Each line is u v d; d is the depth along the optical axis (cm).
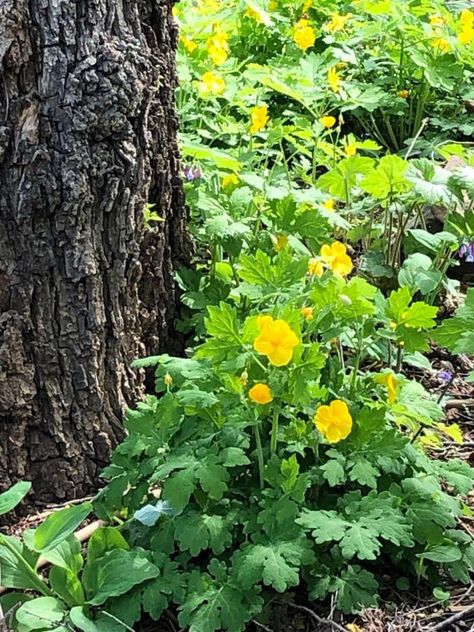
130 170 111
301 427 101
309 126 172
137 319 121
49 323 111
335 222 130
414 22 220
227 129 171
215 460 96
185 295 127
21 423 112
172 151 123
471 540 104
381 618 98
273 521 95
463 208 146
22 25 101
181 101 177
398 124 221
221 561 99
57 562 95
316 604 99
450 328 106
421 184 134
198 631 90
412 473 107
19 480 114
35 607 91
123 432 118
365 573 98
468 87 221
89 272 110
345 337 117
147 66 111
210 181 143
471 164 143
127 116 108
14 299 108
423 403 107
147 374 126
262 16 215
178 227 128
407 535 93
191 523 96
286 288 106
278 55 230
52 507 116
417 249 152
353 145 157
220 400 98
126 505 105
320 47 238
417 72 215
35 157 104
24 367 110
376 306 110
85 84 104
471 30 204
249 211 137
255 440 106
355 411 104
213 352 96
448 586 103
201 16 229
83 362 113
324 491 105
